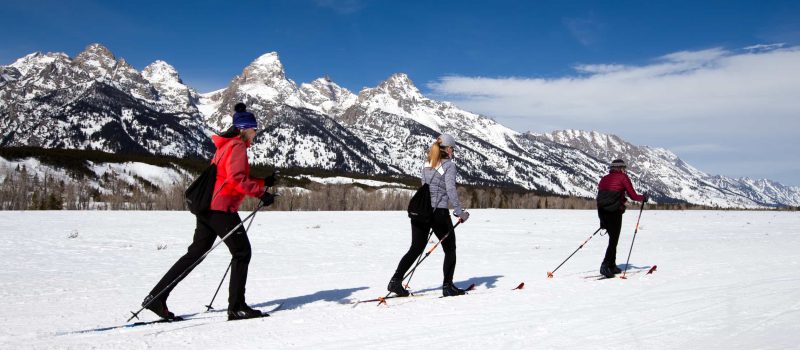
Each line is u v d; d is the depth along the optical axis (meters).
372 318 6.03
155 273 11.20
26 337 5.36
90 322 6.19
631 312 5.91
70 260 13.81
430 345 4.75
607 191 9.00
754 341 4.48
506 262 12.43
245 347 4.88
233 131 6.27
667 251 14.55
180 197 75.62
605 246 17.64
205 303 7.48
